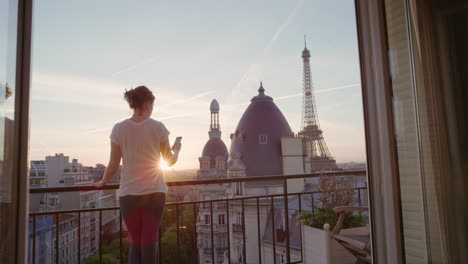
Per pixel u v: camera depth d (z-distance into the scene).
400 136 1.66
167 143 2.28
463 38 1.57
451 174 1.59
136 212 2.09
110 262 7.52
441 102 1.61
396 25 1.73
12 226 1.23
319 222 2.91
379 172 1.70
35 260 2.33
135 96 2.21
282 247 30.30
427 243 1.60
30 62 1.33
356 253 2.45
